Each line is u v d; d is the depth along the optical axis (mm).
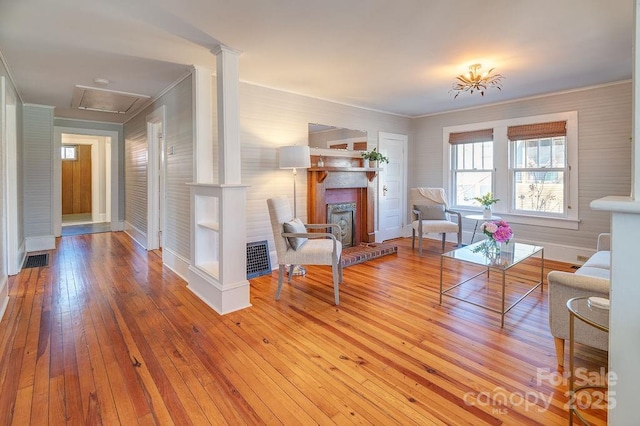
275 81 4078
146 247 5406
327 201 4930
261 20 2539
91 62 3371
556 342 2129
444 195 5488
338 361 2197
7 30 2666
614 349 907
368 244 5359
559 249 4723
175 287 3627
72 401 1802
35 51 3084
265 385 1949
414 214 5398
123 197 7133
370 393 1878
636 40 841
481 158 5562
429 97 4910
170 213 4344
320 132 4898
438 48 3100
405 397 1843
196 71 3514
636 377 878
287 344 2414
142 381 1979
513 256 3127
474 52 3199
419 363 2172
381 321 2791
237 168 3111
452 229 4961
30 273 4117
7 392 1870
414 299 3281
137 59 3303
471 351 2314
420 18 2535
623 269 881
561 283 2057
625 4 2348
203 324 2734
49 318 2832
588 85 4309
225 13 2432
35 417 1685
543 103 4785
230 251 3004
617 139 4195
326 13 2445
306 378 2016
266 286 3684
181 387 1928
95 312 2963
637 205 831
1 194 3043
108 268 4352
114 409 1746
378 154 5438
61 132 6344
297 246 3254
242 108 4047
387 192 6113
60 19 2494
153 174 5297
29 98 4805
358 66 3570
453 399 1825
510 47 3086
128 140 6543
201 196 3496
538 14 2486
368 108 5605
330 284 3742
